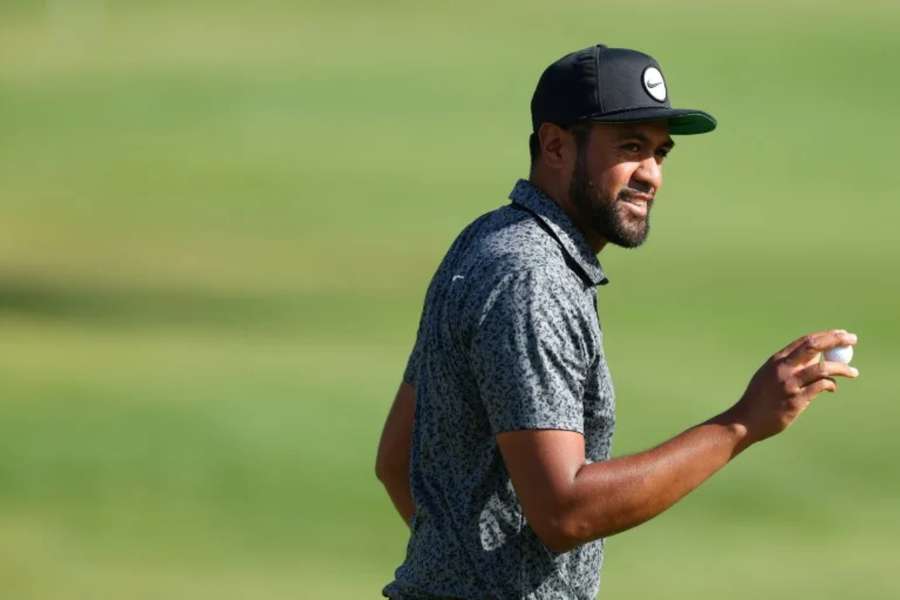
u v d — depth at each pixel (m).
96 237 118.62
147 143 149.75
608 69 15.23
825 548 47.16
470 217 123.31
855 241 110.31
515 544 15.15
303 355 73.81
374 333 81.69
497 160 142.88
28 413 60.06
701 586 43.19
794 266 100.75
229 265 106.88
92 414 60.09
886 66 171.62
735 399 64.62
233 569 45.06
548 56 180.50
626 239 15.44
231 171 139.88
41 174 139.75
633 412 61.91
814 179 134.12
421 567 15.39
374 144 148.62
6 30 196.62
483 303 14.71
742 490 53.22
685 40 182.75
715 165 138.25
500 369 14.52
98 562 45.22
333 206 127.56
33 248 114.25
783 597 41.56
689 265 100.62
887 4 195.75
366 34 190.75
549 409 14.43
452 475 15.30
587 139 15.30
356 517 50.91
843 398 64.75
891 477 54.47
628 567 45.41
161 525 49.12
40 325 82.69
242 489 53.44
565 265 15.07
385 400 64.12
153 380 66.38
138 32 194.12
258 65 177.38
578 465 14.36
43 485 53.00
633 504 14.19
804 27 186.25
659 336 80.19
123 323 84.50
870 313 86.25
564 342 14.61
